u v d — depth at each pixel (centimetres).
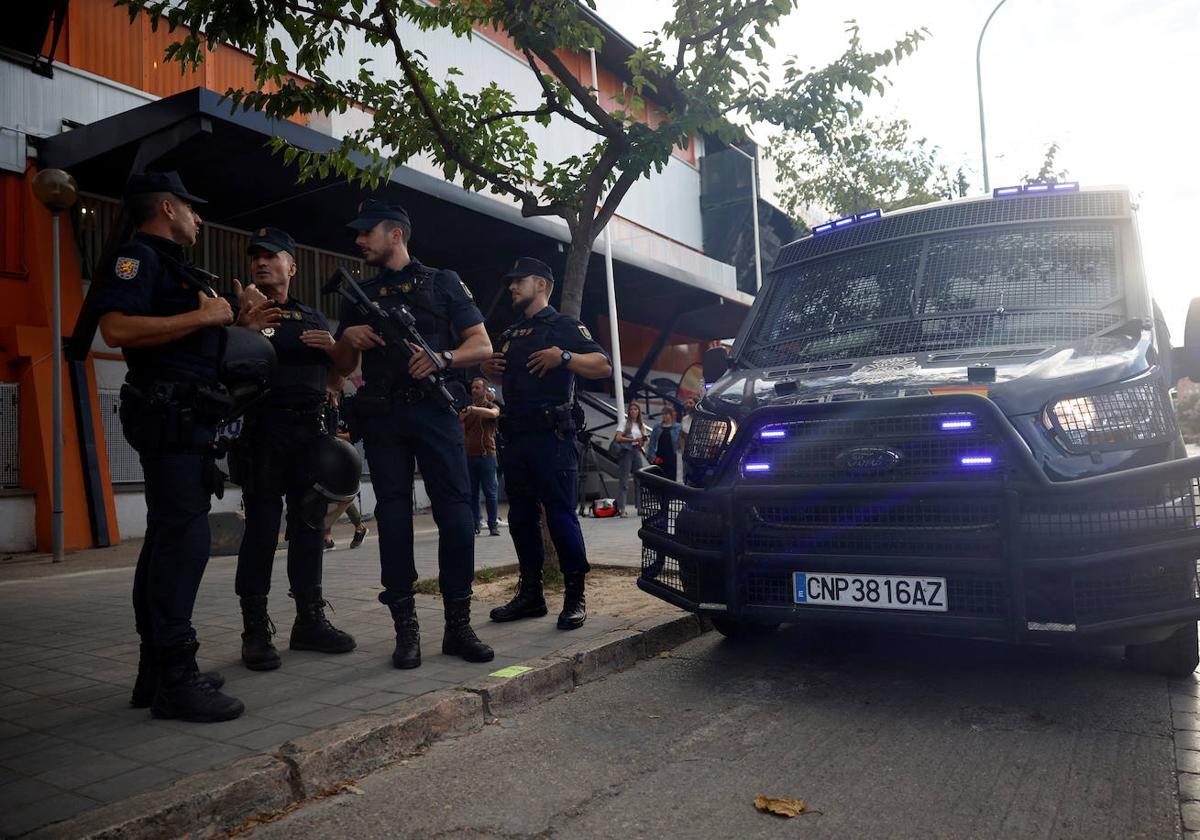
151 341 312
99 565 898
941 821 256
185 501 330
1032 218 472
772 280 550
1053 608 322
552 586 621
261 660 400
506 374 497
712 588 394
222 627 504
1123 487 319
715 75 604
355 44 1544
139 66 1240
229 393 345
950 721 345
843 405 361
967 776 289
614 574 678
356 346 407
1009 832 248
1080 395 344
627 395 2273
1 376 1085
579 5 579
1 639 490
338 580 680
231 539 900
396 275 430
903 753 312
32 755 293
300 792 286
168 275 329
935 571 338
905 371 396
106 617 558
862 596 356
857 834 249
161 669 330
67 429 1096
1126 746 312
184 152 1108
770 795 278
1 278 1097
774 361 483
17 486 1086
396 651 405
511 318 1830
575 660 415
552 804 276
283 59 538
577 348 482
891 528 350
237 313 400
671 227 2734
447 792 288
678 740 333
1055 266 446
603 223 633
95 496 1096
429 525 1272
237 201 1307
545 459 478
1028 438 337
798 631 514
